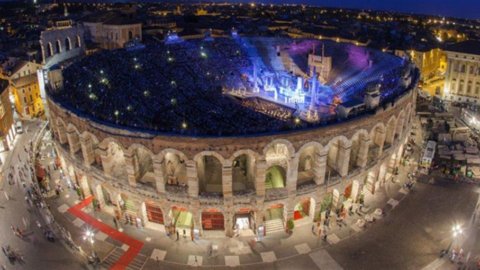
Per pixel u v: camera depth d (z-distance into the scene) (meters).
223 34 182.75
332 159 59.28
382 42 148.12
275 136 47.06
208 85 90.88
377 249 51.06
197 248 51.94
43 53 91.44
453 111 100.94
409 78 67.00
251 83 95.81
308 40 116.00
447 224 55.41
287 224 53.97
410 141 80.56
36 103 102.56
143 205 54.69
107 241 53.19
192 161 48.06
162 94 78.75
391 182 66.12
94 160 58.31
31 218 57.31
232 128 58.50
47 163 73.62
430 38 165.38
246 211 53.66
